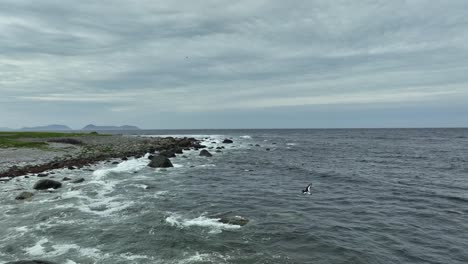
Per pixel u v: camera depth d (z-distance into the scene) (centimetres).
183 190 2411
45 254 1203
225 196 2228
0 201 1927
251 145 7819
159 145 6359
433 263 1164
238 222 1581
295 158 4894
